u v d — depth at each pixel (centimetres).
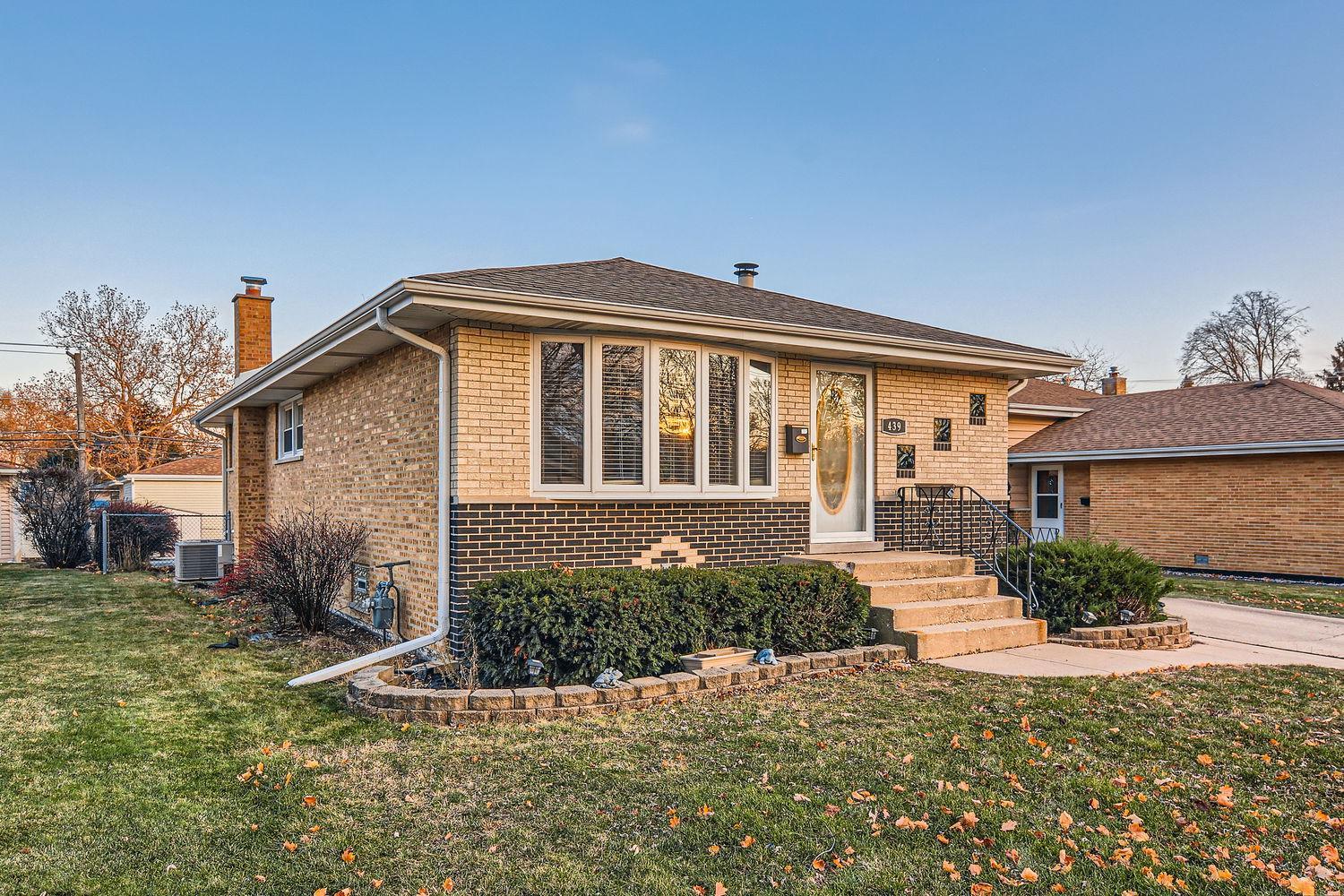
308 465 1230
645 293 861
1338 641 906
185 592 1356
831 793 456
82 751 536
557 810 438
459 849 395
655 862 381
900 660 779
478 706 594
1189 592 1333
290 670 768
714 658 712
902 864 376
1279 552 1579
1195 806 438
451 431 758
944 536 1068
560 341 798
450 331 763
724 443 884
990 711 605
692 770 492
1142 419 1941
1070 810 432
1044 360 1077
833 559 921
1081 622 921
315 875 370
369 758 518
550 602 667
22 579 1608
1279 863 375
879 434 1029
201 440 3878
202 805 448
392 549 912
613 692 622
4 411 3706
